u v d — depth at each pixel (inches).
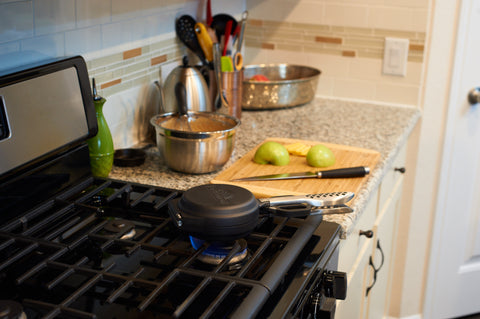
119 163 56.1
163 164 57.3
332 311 38.3
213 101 68.9
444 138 82.7
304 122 73.2
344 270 50.3
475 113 84.6
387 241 74.1
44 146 43.6
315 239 40.8
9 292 32.9
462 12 75.7
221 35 73.4
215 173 55.2
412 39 78.4
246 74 82.3
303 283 34.9
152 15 62.8
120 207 44.9
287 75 84.4
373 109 80.0
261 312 31.7
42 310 30.7
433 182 85.9
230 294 32.4
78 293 30.7
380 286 73.5
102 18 54.7
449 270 94.5
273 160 56.6
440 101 81.0
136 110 63.1
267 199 42.8
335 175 53.6
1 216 40.8
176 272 33.0
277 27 85.1
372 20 79.4
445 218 90.2
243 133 68.2
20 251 35.5
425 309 95.3
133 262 36.5
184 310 30.1
